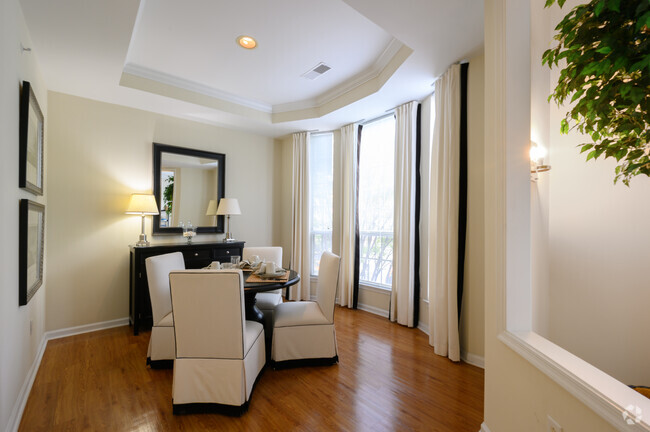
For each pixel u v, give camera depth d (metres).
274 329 2.44
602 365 2.05
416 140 3.39
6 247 1.57
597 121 1.16
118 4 1.85
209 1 2.16
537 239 1.94
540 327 1.97
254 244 4.68
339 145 4.50
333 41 2.67
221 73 3.26
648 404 0.85
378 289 3.94
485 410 1.68
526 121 1.50
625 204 2.00
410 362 2.56
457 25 2.07
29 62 2.16
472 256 2.55
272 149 4.95
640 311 1.97
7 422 1.59
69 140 3.16
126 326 3.39
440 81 2.81
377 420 1.81
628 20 0.92
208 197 4.15
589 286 2.08
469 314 2.57
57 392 2.06
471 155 2.56
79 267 3.20
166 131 3.83
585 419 0.97
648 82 0.94
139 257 3.19
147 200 3.33
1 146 1.47
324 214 4.64
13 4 1.68
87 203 3.26
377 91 3.17
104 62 2.54
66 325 3.12
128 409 1.89
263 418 1.82
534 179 1.90
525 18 1.51
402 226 3.46
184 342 1.88
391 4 1.87
